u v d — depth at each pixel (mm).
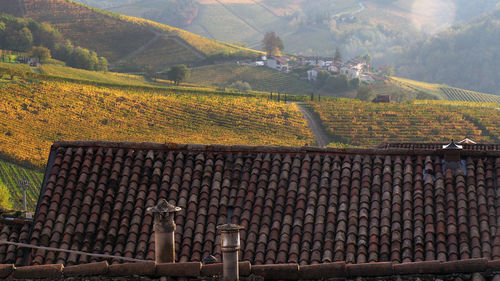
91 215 16094
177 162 17672
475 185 16219
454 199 15820
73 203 16422
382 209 15875
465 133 136625
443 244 14688
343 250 14820
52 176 17219
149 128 135375
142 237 15484
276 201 16438
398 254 14547
